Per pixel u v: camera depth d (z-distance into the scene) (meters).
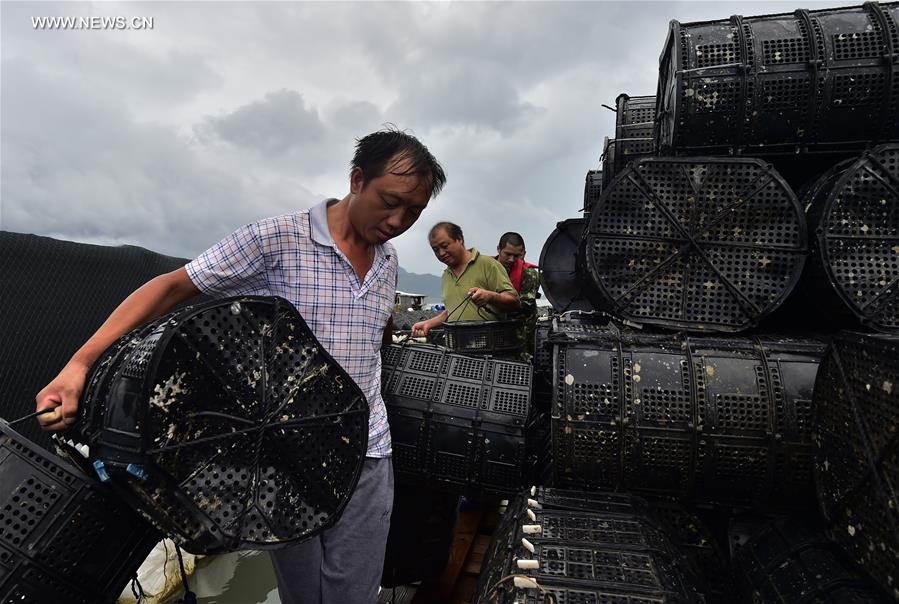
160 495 1.17
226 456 1.24
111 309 3.00
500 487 2.31
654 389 1.97
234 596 2.98
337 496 1.43
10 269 2.51
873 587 1.42
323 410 1.43
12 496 1.23
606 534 1.61
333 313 1.49
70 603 1.28
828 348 1.60
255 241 1.42
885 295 1.90
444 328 3.54
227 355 1.25
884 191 1.94
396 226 1.43
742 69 2.12
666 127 2.45
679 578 1.47
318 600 1.62
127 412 1.12
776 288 2.09
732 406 1.91
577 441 2.01
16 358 2.52
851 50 2.06
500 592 1.40
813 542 1.70
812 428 1.71
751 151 2.24
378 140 1.37
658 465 1.97
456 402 2.39
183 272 1.42
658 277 2.23
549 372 3.16
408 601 2.52
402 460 2.39
